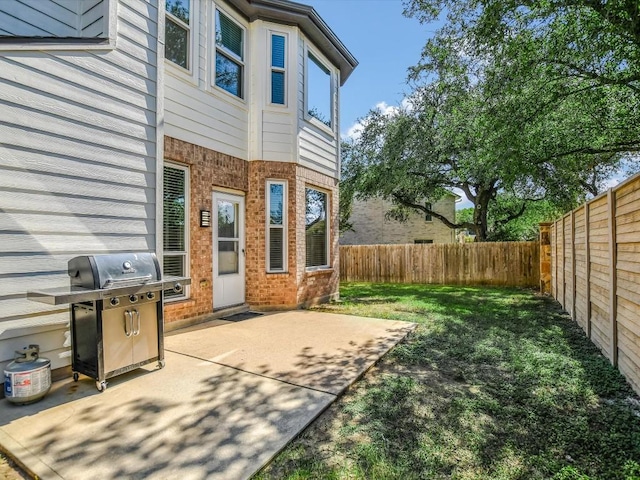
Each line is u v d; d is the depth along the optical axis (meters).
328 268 8.45
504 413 2.84
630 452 2.29
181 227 5.62
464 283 12.68
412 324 5.83
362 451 2.29
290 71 7.17
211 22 6.05
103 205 3.65
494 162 7.66
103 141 3.65
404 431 2.56
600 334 4.53
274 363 3.88
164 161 5.28
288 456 2.23
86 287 3.08
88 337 3.19
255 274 6.91
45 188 3.20
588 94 6.88
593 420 2.73
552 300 8.65
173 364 3.83
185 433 2.44
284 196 7.17
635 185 3.37
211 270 6.03
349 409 2.89
